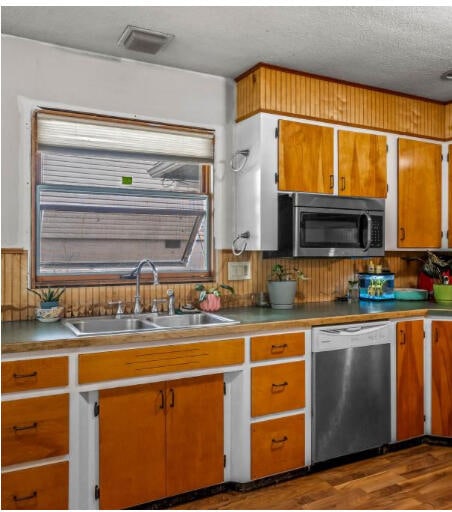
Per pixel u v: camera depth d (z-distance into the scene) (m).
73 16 2.31
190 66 2.95
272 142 2.90
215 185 3.11
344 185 3.15
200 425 2.35
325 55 2.77
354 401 2.72
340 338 2.68
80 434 2.05
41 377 1.95
